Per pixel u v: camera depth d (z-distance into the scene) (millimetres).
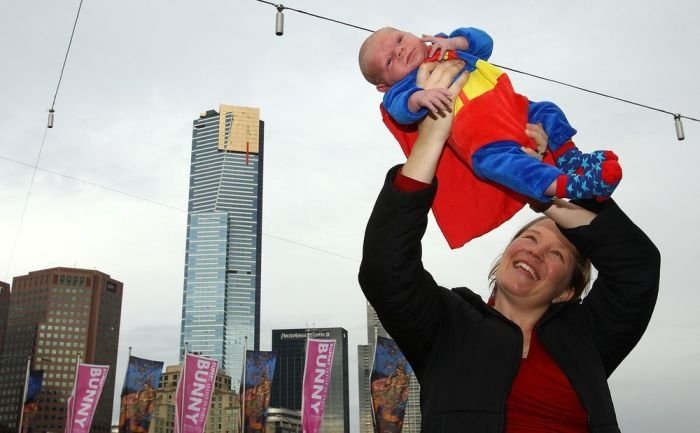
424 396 2590
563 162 2695
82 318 191875
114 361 197875
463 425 2391
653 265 2580
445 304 2719
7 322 192625
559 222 2598
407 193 2455
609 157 2246
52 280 192625
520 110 2750
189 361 30578
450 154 2768
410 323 2590
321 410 29656
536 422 2465
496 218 2672
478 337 2566
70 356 188000
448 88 2668
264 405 32625
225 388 148250
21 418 35125
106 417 189625
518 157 2455
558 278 2729
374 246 2521
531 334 2678
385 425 30422
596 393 2477
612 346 2688
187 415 29938
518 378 2527
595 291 2746
